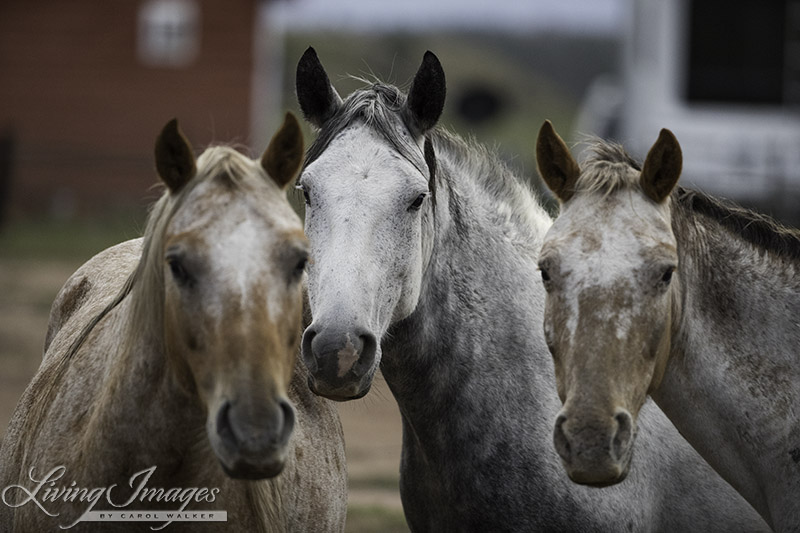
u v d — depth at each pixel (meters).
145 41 43.56
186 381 5.92
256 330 5.49
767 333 7.14
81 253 32.59
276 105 45.88
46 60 43.25
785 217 24.53
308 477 7.69
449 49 131.62
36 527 6.45
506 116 94.38
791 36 26.19
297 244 5.79
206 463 6.35
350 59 116.81
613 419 6.08
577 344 6.27
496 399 8.02
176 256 5.68
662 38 26.50
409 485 8.50
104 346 6.80
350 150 7.57
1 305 24.89
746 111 26.42
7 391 18.27
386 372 8.20
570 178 6.98
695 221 7.39
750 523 7.84
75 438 6.52
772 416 7.05
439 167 8.28
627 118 28.55
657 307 6.42
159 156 6.02
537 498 7.84
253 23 43.84
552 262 6.48
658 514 8.05
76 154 38.88
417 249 7.66
